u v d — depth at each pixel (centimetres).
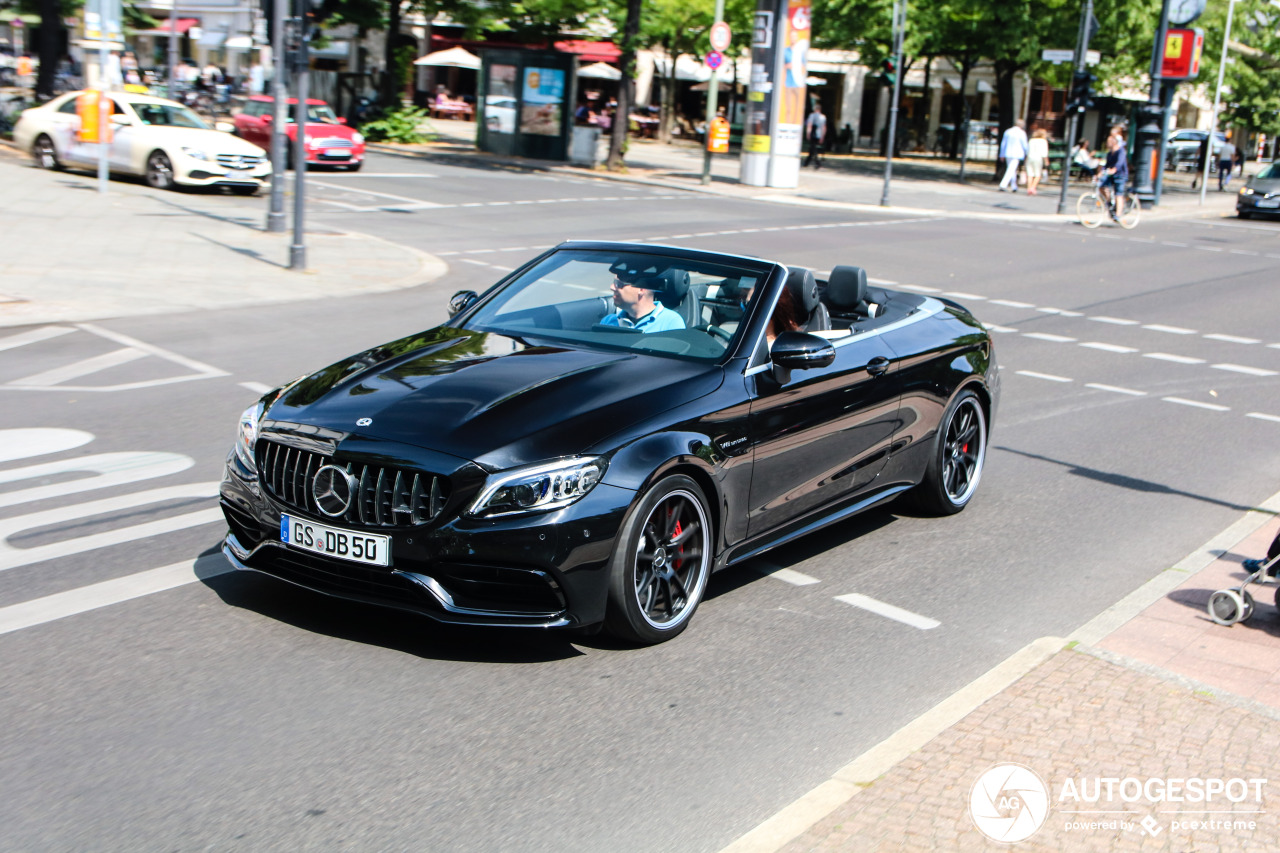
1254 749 393
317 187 2441
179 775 364
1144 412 980
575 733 404
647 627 468
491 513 425
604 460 443
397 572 433
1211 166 5319
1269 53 4956
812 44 4022
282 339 1088
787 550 614
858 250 1988
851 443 582
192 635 467
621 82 3325
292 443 457
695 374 504
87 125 1978
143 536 579
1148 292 1711
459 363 505
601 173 3278
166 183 2161
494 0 3722
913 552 617
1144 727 405
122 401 850
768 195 2961
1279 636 504
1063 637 503
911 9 3797
